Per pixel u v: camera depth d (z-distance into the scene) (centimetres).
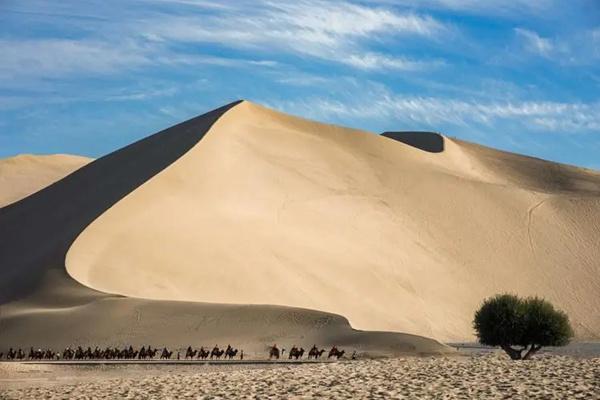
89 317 7512
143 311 7562
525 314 6412
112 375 5116
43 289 8512
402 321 9881
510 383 3519
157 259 9375
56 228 10394
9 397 3656
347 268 10338
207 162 11138
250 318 7394
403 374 3934
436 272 10944
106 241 9438
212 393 3500
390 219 11612
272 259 9962
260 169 11612
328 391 3422
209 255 9650
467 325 10238
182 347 6994
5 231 10969
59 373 5288
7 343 7262
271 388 3575
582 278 11462
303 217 11012
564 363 4434
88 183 11394
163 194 10356
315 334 7169
